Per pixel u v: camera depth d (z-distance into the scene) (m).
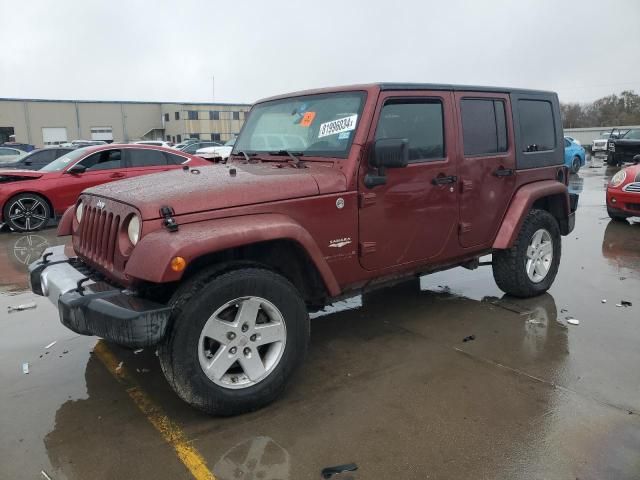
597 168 22.41
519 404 3.14
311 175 3.36
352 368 3.67
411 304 5.02
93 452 2.75
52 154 14.27
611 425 2.91
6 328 4.54
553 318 4.57
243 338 2.99
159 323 2.69
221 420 3.03
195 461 2.65
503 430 2.88
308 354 3.92
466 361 3.75
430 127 3.95
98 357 3.93
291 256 3.38
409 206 3.81
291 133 3.97
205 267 2.98
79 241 3.62
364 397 3.26
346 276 3.56
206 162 10.64
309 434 2.87
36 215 9.48
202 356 2.86
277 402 3.21
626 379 3.44
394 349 3.98
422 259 4.01
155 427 2.98
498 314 4.70
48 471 2.61
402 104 3.74
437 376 3.52
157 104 66.75
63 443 2.84
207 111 61.12
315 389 3.38
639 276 5.82
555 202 5.25
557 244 5.16
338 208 3.40
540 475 2.51
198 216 2.86
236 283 2.89
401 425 2.94
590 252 6.98
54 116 61.72
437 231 4.05
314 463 2.62
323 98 3.86
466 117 4.22
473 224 4.33
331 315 4.77
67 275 3.32
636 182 8.41
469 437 2.82
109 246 3.09
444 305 4.98
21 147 34.00
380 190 3.61
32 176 9.44
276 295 3.05
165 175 3.62
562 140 5.31
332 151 3.60
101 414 3.12
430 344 4.06
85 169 9.78
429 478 2.50
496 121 4.50
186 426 2.98
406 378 3.50
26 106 60.12
